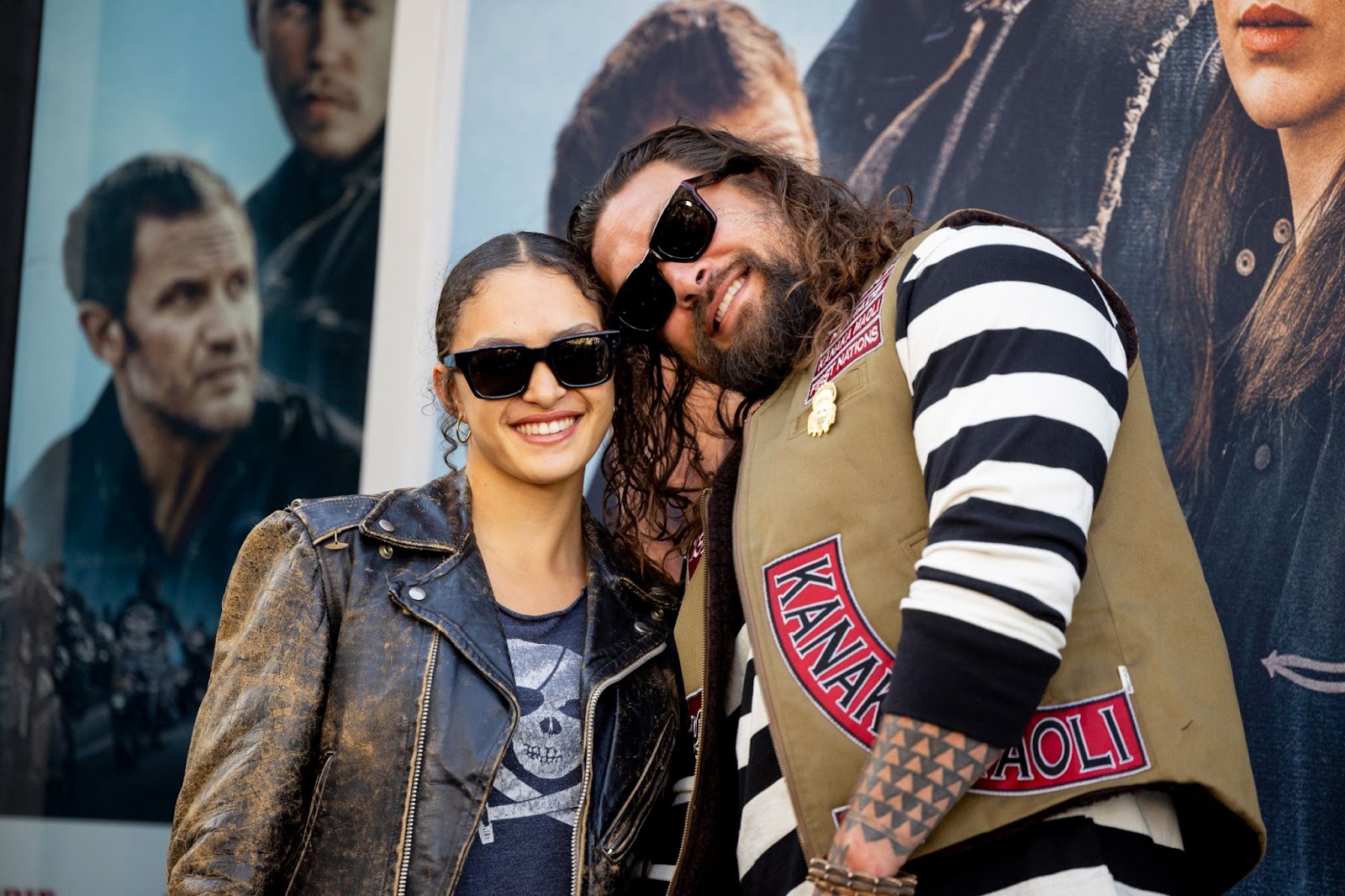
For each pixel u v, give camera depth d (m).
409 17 3.45
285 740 1.66
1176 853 1.55
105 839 3.66
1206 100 2.63
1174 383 2.62
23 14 3.66
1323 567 2.41
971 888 1.51
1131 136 2.70
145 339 3.79
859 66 2.98
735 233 1.96
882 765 1.44
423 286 3.37
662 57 3.17
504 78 3.33
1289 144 2.53
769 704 1.61
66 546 3.78
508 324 1.81
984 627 1.40
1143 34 2.71
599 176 3.21
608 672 1.81
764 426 1.86
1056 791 1.48
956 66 2.89
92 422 3.80
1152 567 1.60
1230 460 2.54
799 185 2.03
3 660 3.76
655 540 2.25
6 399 3.61
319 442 3.67
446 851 1.64
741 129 3.08
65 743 3.71
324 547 1.77
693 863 1.73
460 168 3.34
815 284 1.91
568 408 1.82
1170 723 1.49
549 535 1.89
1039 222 2.77
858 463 1.65
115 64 3.87
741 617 1.81
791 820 1.62
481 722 1.70
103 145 3.82
